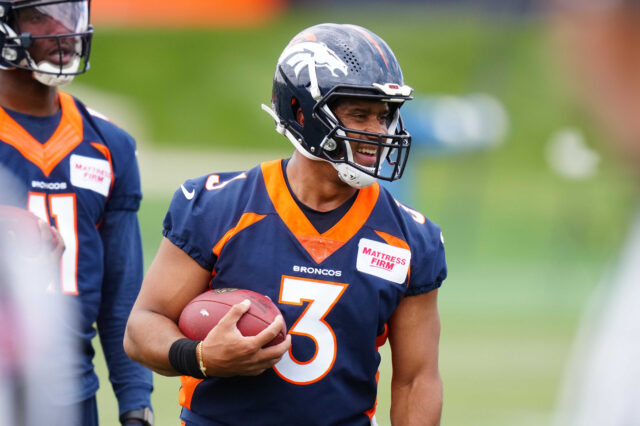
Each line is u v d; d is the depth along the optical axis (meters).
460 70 91.44
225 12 86.19
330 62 9.68
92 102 87.81
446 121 48.72
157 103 89.31
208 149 82.88
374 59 9.73
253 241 9.85
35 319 4.14
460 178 65.44
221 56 95.94
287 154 84.31
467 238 49.75
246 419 9.72
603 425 4.24
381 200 10.21
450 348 27.45
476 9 89.25
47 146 12.36
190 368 9.32
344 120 9.68
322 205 10.01
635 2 3.63
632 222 4.27
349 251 9.87
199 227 9.93
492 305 33.56
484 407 21.62
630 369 4.16
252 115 89.12
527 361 25.98
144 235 43.50
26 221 10.22
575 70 3.77
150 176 64.81
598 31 3.69
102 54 94.94
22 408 4.00
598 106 3.76
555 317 31.69
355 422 9.90
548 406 21.66
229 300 9.50
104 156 12.71
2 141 12.14
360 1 100.94
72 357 11.80
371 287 9.80
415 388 10.14
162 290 9.95
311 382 9.66
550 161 72.38
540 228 52.34
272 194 10.02
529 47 82.81
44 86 12.36
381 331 10.11
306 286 9.73
